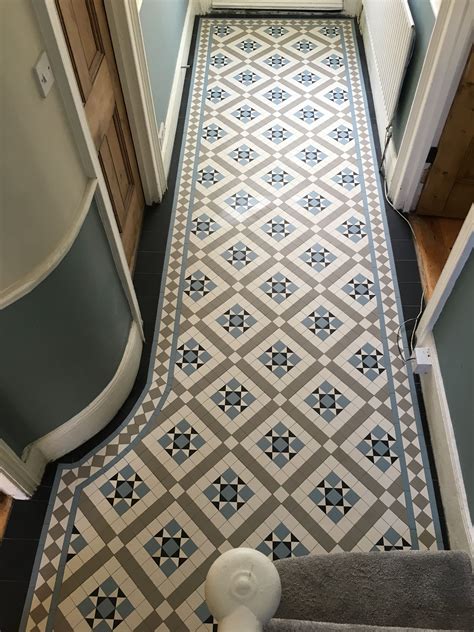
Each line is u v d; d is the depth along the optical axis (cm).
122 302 244
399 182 312
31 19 148
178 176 346
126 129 283
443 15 242
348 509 234
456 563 170
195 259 309
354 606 164
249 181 342
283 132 366
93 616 212
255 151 356
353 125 368
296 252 311
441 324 245
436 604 164
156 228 322
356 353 275
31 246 169
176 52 369
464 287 218
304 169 347
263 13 438
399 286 297
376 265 305
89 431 246
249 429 254
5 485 221
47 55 158
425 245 311
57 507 234
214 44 421
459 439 221
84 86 220
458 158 289
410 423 255
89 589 217
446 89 262
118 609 213
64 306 193
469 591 166
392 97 319
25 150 154
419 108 278
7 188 152
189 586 217
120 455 247
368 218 324
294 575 169
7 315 172
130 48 252
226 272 304
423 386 262
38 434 228
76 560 223
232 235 319
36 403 212
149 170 312
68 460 246
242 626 88
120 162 279
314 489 238
